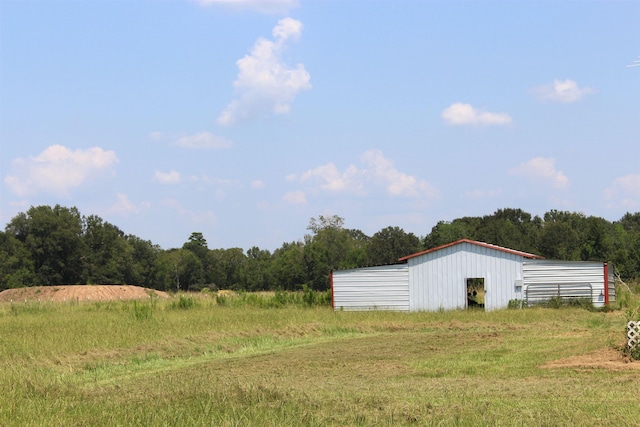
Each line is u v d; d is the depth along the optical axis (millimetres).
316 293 45406
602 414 11516
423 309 40656
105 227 118812
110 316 35219
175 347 22828
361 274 41594
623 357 18688
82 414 12047
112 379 18078
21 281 103812
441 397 13297
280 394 13273
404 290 41094
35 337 24797
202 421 11180
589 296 39281
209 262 125688
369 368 18844
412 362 19734
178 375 17516
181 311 37844
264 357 21719
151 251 127875
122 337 24719
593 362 18422
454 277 40562
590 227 82875
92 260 114562
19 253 106188
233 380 16031
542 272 39750
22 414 11914
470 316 33594
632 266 72500
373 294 41375
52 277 109312
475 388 14477
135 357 21125
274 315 34062
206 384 14758
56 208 113312
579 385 14555
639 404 12312
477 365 18812
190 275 120938
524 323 30344
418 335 27297
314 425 11008
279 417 11516
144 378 17578
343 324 30281
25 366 18891
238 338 25562
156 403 12836
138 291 88375
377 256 78000
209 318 32250
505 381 15781
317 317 33281
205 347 23406
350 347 23875
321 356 21641
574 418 11164
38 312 40469
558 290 39500
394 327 29594
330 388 14789
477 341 24500
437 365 19000
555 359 19359
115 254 117375
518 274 39844
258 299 43875
